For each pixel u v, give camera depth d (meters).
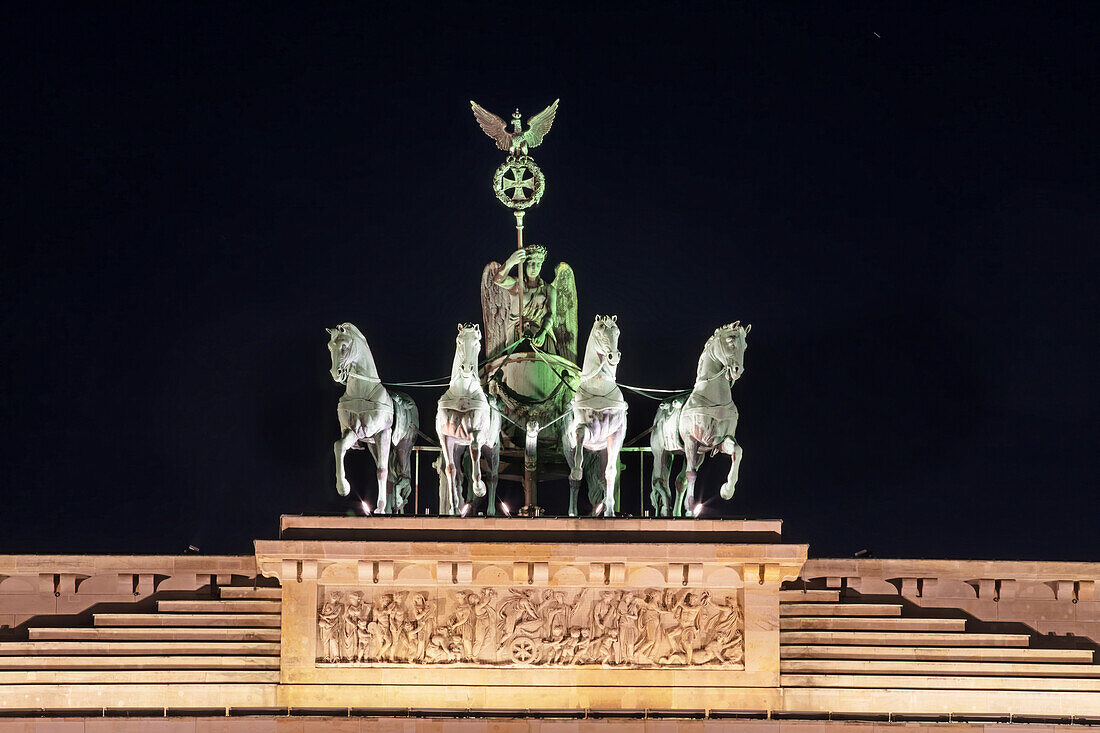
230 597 85.12
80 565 84.81
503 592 83.69
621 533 83.38
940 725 82.94
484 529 83.31
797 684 83.38
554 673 83.19
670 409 89.06
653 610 83.69
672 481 96.25
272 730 82.12
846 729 82.69
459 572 82.94
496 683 83.06
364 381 87.06
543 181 95.44
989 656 84.50
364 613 83.38
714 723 82.56
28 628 84.31
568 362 92.12
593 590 83.75
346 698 82.81
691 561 82.81
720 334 87.19
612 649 83.38
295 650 82.94
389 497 90.62
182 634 83.75
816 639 84.50
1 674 82.38
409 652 83.19
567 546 82.62
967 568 85.88
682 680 83.25
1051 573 85.81
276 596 84.94
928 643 84.69
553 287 93.94
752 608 83.62
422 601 83.56
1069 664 84.50
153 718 82.00
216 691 82.75
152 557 85.06
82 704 82.44
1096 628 86.00
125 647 83.38
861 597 85.94
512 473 92.81
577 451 88.25
